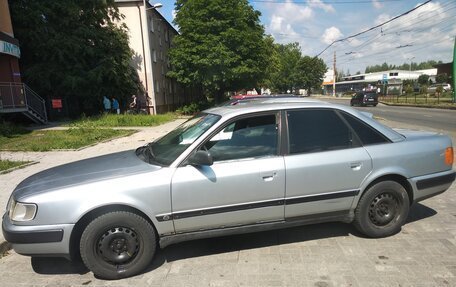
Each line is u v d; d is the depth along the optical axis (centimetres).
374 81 8219
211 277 345
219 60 2895
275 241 421
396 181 420
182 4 3294
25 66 2475
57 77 2420
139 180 346
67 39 2417
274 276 342
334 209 398
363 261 365
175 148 387
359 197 404
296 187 379
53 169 417
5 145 1263
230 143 375
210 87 3109
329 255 381
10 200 365
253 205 370
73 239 342
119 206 344
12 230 333
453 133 1346
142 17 3050
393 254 379
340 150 396
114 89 2709
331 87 10894
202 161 347
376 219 412
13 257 411
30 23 2330
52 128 1861
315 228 456
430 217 481
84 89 2533
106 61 2566
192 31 2998
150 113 3148
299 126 394
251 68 3092
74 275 362
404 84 7106
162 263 377
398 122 1819
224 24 2964
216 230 369
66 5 2444
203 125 398
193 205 355
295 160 379
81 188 338
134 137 1441
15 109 1866
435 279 328
